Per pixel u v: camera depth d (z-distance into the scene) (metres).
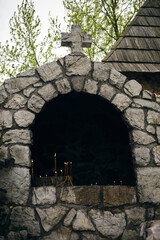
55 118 6.17
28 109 3.63
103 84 3.83
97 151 6.36
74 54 3.88
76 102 5.76
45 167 5.96
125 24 9.08
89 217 3.41
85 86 3.78
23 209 3.33
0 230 3.24
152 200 3.55
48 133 6.38
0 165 3.43
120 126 6.11
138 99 3.85
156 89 4.66
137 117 3.79
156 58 4.70
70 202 3.44
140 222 3.47
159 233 2.91
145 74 4.64
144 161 3.66
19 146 3.49
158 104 3.90
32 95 3.67
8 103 3.63
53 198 3.42
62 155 6.42
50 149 6.36
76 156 6.44
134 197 3.55
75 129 6.42
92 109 5.99
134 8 8.89
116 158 6.10
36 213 3.34
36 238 3.28
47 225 3.32
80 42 3.95
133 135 3.72
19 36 8.74
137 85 3.90
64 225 3.36
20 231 3.24
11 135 3.52
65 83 3.75
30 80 3.72
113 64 4.46
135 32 5.11
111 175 6.04
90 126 6.36
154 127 3.80
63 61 3.83
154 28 5.27
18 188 3.38
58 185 3.75
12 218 3.31
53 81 3.75
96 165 6.29
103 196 3.51
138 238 3.39
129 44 4.87
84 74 3.82
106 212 3.46
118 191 3.55
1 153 3.46
